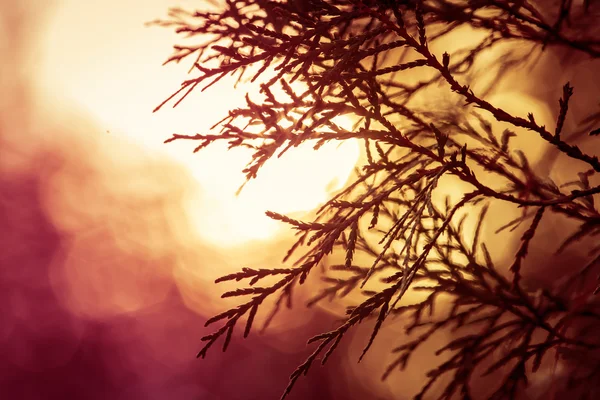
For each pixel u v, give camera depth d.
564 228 5.93
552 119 6.03
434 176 2.29
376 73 2.29
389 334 10.03
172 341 13.96
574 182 2.86
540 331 4.56
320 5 2.36
